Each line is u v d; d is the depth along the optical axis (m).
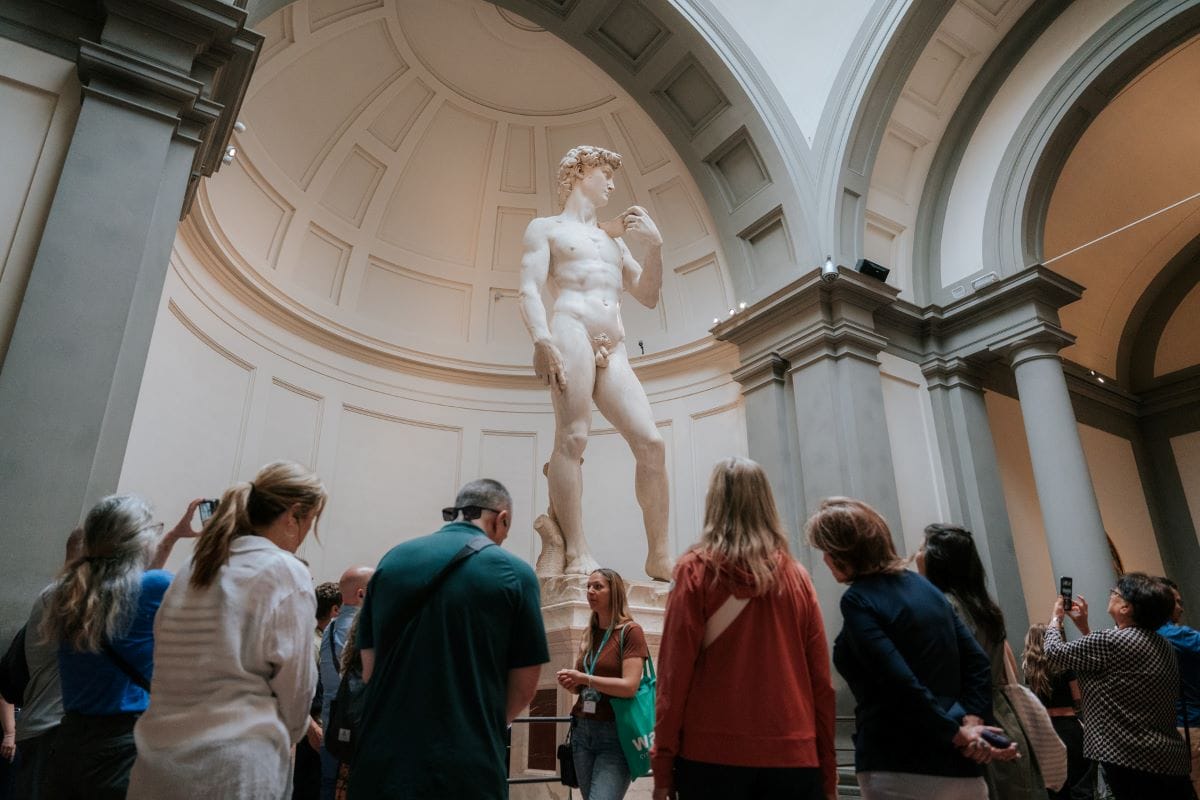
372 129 7.20
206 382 5.82
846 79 6.70
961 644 1.80
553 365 4.18
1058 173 6.64
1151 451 8.90
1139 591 2.67
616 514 7.47
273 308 6.52
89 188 3.26
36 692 2.00
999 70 6.89
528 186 8.09
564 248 4.57
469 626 1.52
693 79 6.88
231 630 1.43
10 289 3.13
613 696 2.38
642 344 7.84
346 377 7.11
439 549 1.62
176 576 1.52
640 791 3.29
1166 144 6.96
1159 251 8.45
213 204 5.91
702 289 7.65
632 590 3.84
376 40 6.73
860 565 1.87
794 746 1.56
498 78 7.41
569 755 2.49
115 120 3.42
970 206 6.95
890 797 1.64
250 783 1.34
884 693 1.71
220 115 4.00
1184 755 2.54
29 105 3.41
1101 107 6.43
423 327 7.73
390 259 7.59
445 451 7.55
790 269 6.63
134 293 3.26
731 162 7.10
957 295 6.80
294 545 1.66
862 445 5.94
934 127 7.09
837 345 6.32
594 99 7.64
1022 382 6.39
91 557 1.80
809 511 6.06
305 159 6.82
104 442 3.07
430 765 1.38
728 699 1.59
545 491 7.68
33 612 2.02
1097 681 2.64
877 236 6.98
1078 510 5.84
